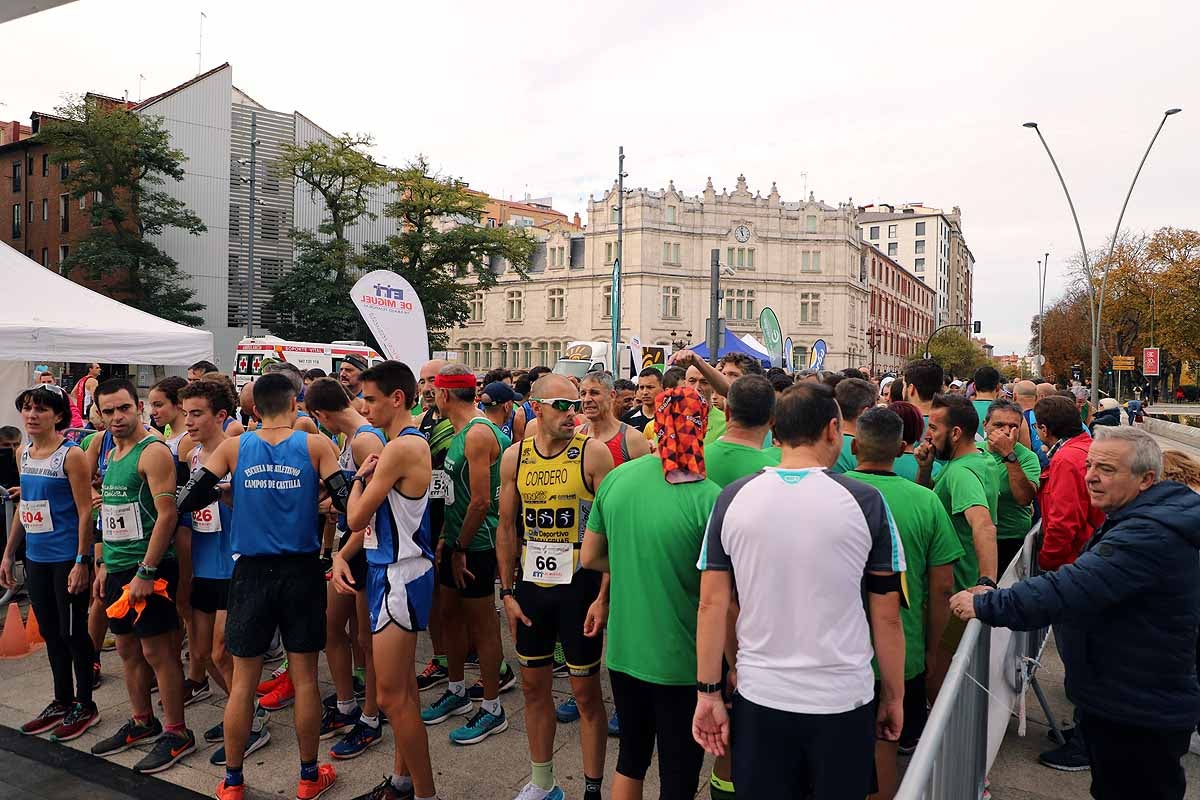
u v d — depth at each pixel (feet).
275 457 11.98
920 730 11.02
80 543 14.25
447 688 16.12
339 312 112.98
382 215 143.33
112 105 126.11
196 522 14.12
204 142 122.62
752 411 10.11
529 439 11.87
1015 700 13.82
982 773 10.78
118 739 13.67
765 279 189.16
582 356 114.32
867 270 227.40
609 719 14.65
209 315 123.65
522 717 15.06
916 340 308.81
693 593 9.05
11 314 28.07
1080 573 8.55
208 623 14.78
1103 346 173.06
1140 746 8.74
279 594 11.89
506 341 200.44
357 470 13.01
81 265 105.50
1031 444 18.95
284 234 134.31
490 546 14.35
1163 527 8.37
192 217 111.65
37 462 14.35
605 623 11.13
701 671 7.70
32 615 19.11
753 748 7.26
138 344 30.40
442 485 14.69
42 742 14.02
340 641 14.39
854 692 7.09
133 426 13.69
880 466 10.41
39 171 129.08
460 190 126.52
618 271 106.42
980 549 11.30
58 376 66.69
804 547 7.09
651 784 12.62
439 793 12.17
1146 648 8.58
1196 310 147.13
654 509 9.07
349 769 13.03
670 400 9.37
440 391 14.51
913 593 10.20
